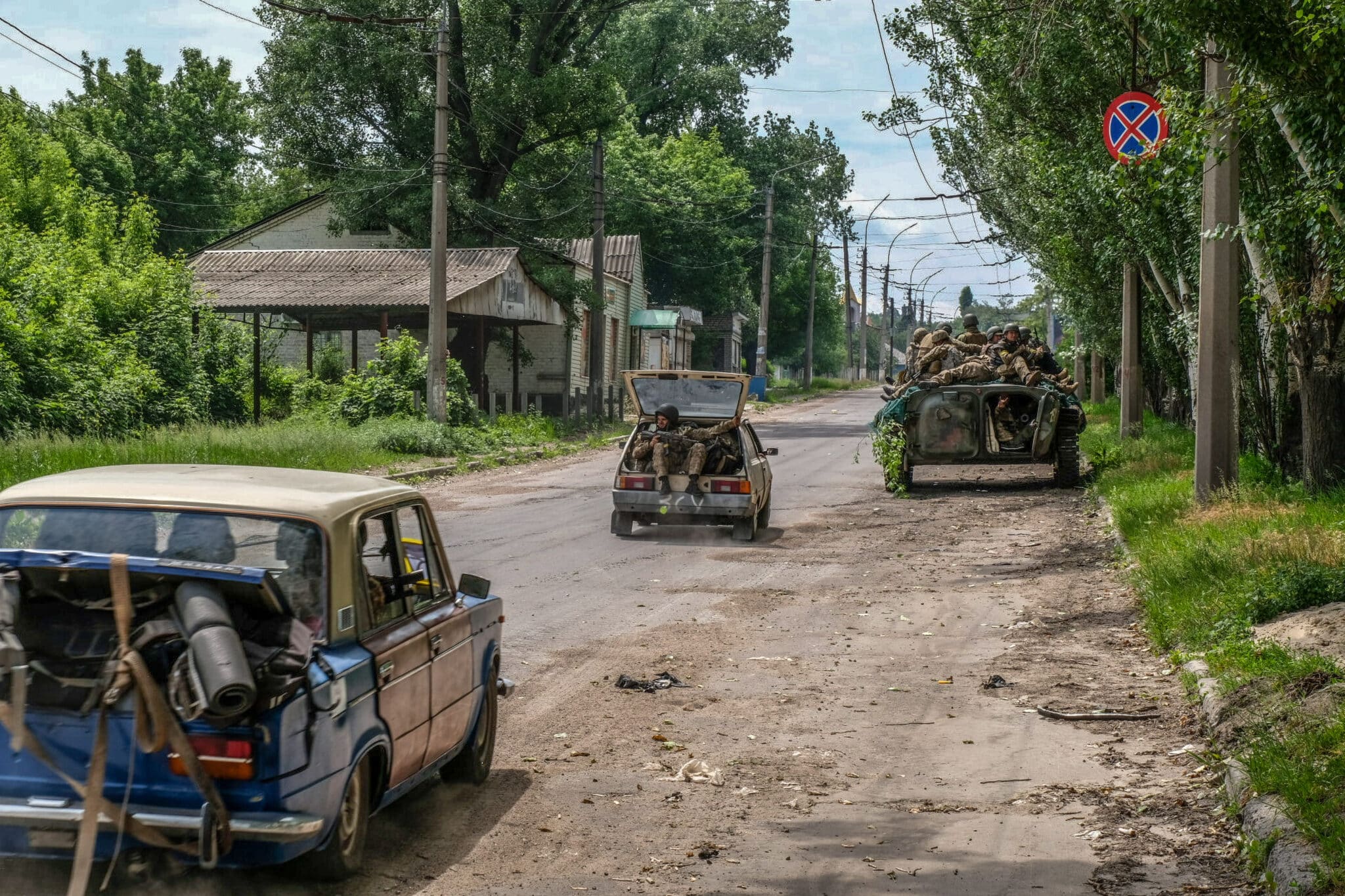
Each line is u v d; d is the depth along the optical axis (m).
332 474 5.95
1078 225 23.81
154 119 57.81
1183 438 24.78
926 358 23.02
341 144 42.59
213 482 5.24
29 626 4.67
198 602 4.49
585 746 7.50
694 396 17.33
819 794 6.69
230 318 35.31
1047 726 8.02
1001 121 23.80
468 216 41.53
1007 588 13.01
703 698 8.66
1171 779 6.89
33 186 41.97
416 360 30.02
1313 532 11.54
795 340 88.31
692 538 16.78
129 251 32.97
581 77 40.88
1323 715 6.88
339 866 4.99
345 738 4.79
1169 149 10.70
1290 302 13.84
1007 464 22.36
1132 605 11.81
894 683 9.16
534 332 45.72
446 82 27.33
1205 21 9.95
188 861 4.57
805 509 20.22
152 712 4.27
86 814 4.28
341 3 39.62
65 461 18.25
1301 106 10.16
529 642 10.29
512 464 27.88
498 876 5.41
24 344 22.34
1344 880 4.80
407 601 5.76
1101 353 34.59
